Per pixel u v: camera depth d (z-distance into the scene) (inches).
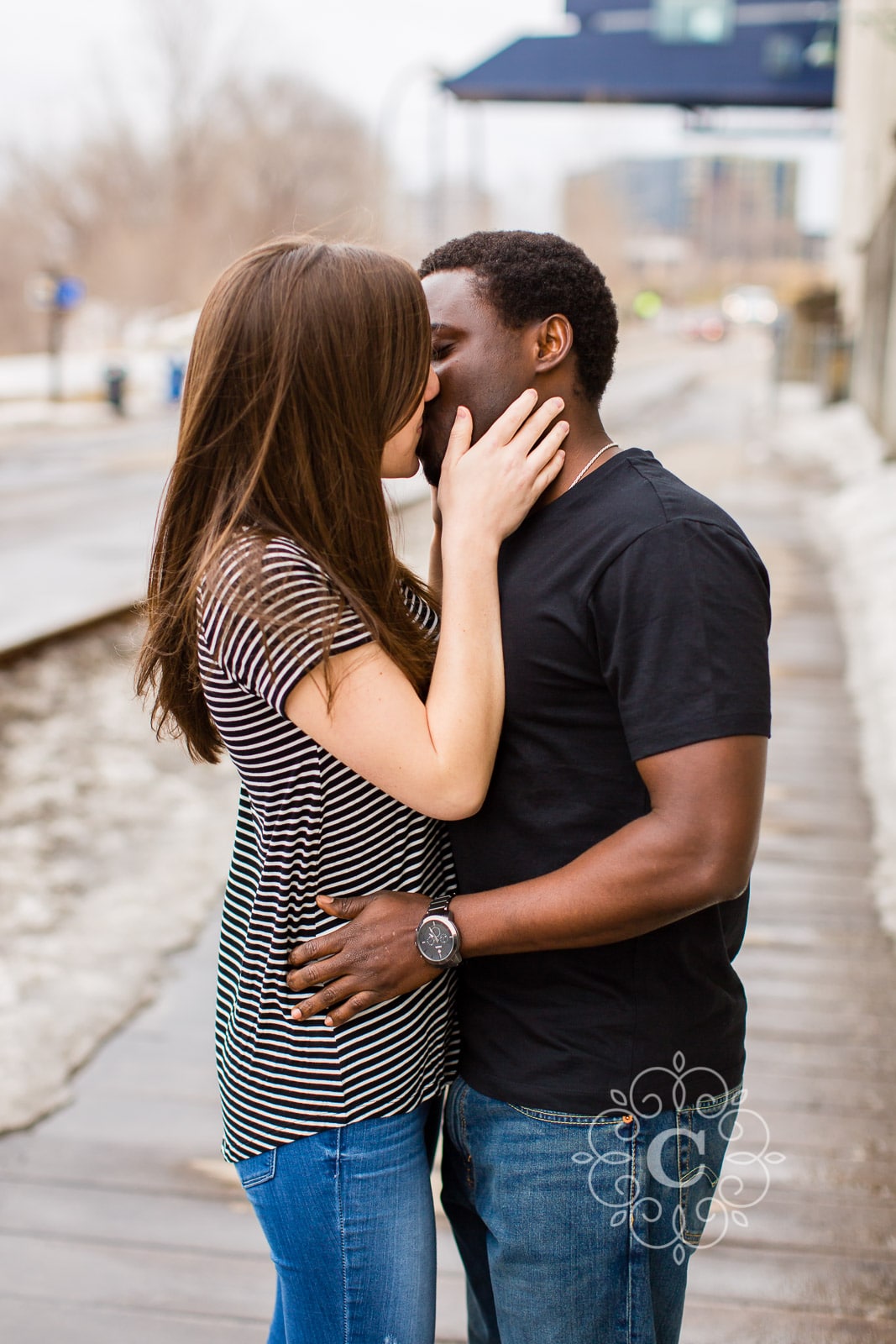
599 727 48.9
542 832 50.1
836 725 215.8
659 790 45.5
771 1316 83.1
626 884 45.6
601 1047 50.0
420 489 456.8
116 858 167.3
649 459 50.5
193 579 48.7
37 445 725.3
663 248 3462.1
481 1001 52.7
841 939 137.6
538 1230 51.1
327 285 48.1
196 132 1653.5
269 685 47.3
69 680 248.7
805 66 832.3
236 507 48.8
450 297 52.1
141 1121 106.0
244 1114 51.6
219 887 157.2
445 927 48.5
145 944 140.1
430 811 48.4
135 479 572.1
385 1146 50.9
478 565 48.9
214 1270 88.4
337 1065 50.0
